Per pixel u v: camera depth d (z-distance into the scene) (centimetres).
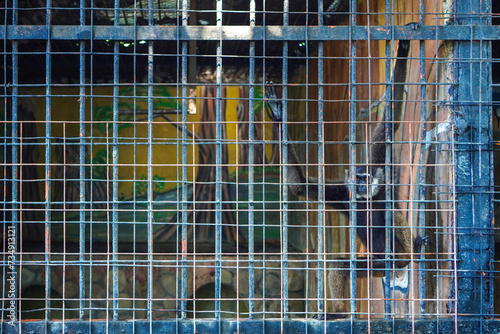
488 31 432
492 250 424
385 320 400
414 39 423
